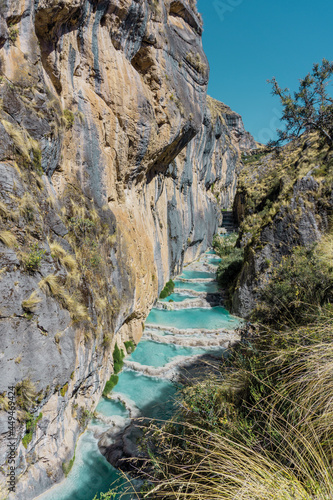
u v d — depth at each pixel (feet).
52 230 20.59
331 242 23.41
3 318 14.92
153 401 28.50
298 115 27.94
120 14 31.42
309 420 9.75
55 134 21.84
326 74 27.27
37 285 17.35
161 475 13.14
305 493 7.71
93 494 18.43
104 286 27.89
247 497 8.04
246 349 18.28
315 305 16.85
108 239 30.89
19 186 16.80
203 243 103.19
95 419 26.09
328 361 10.83
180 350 39.83
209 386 16.53
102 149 31.19
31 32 19.79
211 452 10.51
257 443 10.72
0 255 15.11
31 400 16.02
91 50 28.96
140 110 36.35
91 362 24.49
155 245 54.65
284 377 12.87
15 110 17.97
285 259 34.63
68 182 25.45
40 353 17.01
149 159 44.27
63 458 19.85
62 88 25.26
